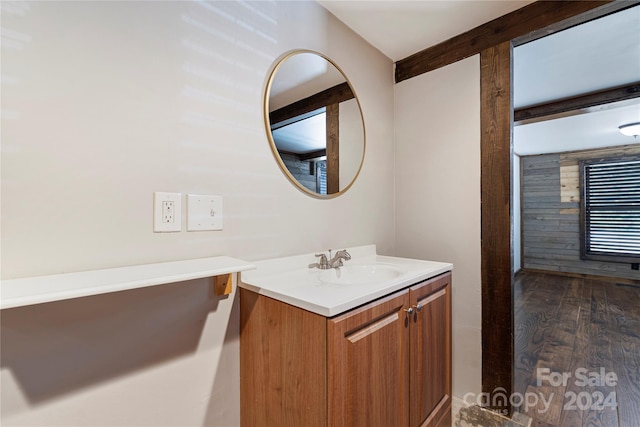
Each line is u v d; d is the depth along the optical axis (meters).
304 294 0.97
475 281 1.68
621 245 4.75
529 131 3.88
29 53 0.75
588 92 2.59
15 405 0.73
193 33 1.04
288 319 0.96
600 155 4.88
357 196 1.74
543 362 2.19
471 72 1.70
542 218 5.43
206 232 1.07
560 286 4.42
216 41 1.10
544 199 5.41
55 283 0.68
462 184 1.73
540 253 5.45
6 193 0.72
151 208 0.94
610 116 3.25
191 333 1.03
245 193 1.19
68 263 0.80
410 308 1.19
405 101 1.98
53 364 0.78
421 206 1.91
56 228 0.78
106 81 0.86
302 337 0.92
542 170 5.43
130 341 0.90
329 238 1.55
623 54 1.97
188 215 1.02
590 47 1.89
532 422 1.56
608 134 4.03
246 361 1.13
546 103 2.81
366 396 0.97
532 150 5.12
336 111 1.61
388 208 1.98
